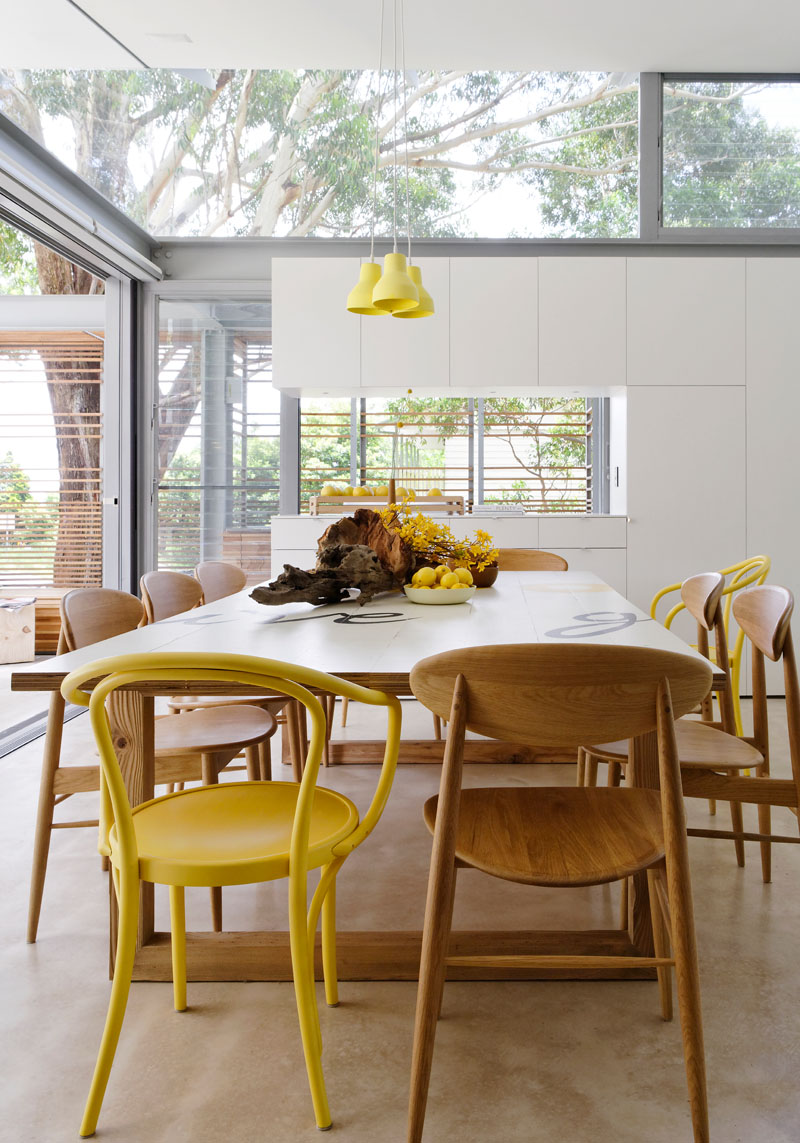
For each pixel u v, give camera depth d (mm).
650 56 4672
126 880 1228
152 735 1690
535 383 4805
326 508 5062
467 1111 1299
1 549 6531
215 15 3969
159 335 5305
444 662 1192
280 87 4898
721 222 5090
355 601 2510
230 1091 1351
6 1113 1301
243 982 1706
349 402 5375
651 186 5059
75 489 6617
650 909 1693
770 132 5043
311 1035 1258
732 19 4266
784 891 2109
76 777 1880
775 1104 1312
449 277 4820
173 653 1106
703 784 1703
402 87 5031
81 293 7762
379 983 1700
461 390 4977
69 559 6574
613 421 5102
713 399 4785
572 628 1828
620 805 1462
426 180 5168
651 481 4785
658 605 4773
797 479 4789
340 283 4852
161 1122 1278
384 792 1394
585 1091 1348
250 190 5133
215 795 1537
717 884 2156
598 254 5180
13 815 2705
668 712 1169
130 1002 1625
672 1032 1515
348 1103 1319
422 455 5414
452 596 2361
